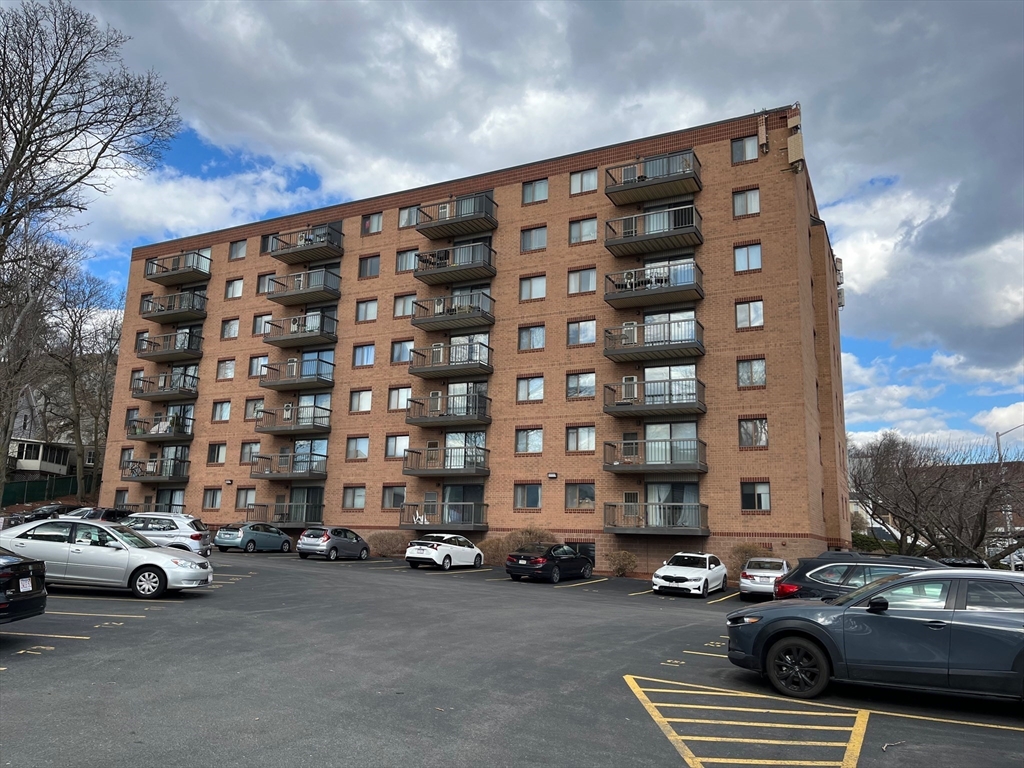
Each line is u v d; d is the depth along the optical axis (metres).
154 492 44.31
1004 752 6.32
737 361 29.86
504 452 33.81
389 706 7.18
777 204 30.33
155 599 14.50
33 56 19.78
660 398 30.22
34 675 7.93
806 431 28.23
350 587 18.98
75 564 14.55
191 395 43.72
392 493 36.50
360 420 38.22
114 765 5.26
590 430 32.19
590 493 31.50
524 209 36.03
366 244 40.47
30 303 25.28
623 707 7.50
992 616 7.61
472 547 30.03
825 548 31.25
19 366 27.59
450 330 36.72
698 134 32.53
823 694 8.31
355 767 5.41
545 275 34.81
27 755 5.41
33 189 20.08
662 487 30.16
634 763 5.77
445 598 17.62
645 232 32.16
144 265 48.66
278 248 43.34
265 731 6.21
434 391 35.97
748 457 28.81
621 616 15.76
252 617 12.81
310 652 9.84
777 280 29.70
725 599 22.02
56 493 56.44
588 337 33.12
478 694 7.81
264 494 40.16
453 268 35.56
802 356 28.75
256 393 42.09
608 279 32.50
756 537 28.05
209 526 41.38
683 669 9.65
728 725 6.98
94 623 11.38
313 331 39.50
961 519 31.84
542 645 11.17
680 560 24.17
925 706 7.93
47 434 63.59
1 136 19.61
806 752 6.22
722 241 31.08
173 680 7.93
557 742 6.23
